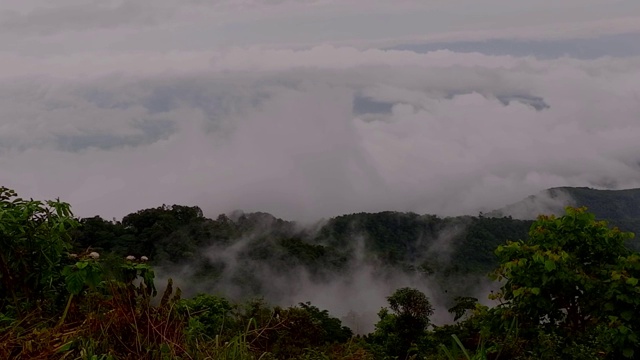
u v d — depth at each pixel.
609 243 6.03
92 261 3.57
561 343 5.25
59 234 3.84
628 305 5.27
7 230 3.60
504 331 5.77
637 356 5.15
